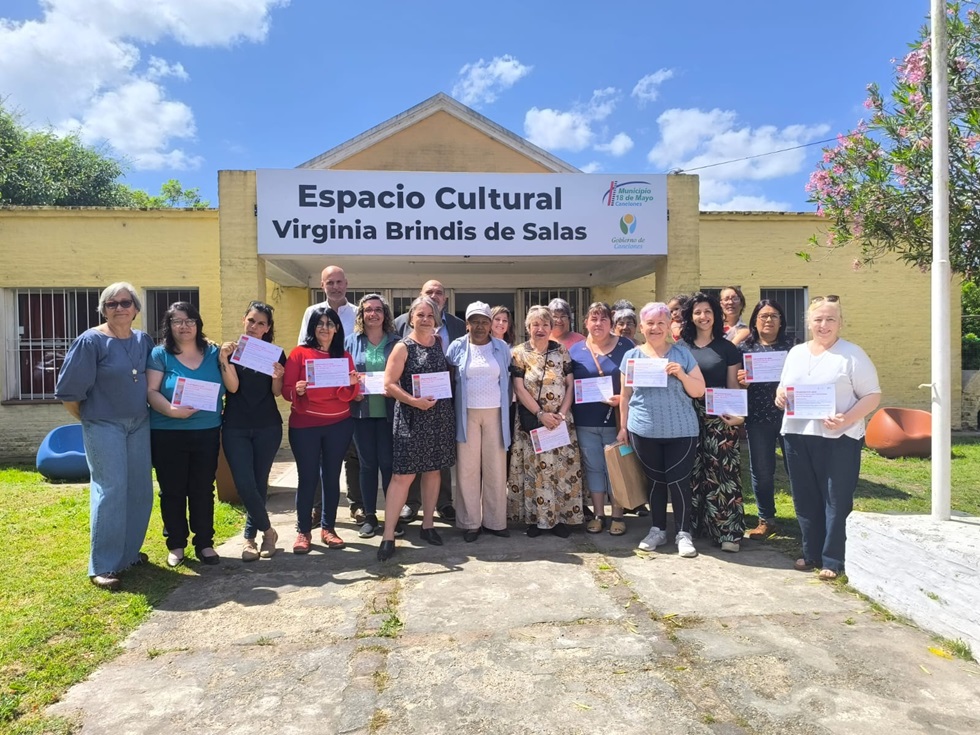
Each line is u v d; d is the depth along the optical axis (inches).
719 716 103.0
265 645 128.3
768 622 136.3
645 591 153.3
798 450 163.8
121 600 149.1
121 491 161.0
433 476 190.1
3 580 162.1
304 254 278.7
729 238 445.7
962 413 456.1
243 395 176.4
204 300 406.0
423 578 163.3
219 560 178.4
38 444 399.2
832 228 227.5
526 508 198.2
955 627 124.6
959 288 450.3
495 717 103.3
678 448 179.3
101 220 401.1
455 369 192.1
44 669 118.1
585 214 290.4
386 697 109.2
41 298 404.5
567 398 197.3
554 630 133.1
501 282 434.0
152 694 110.7
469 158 400.5
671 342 186.1
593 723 101.5
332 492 189.9
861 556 150.0
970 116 171.9
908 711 104.1
